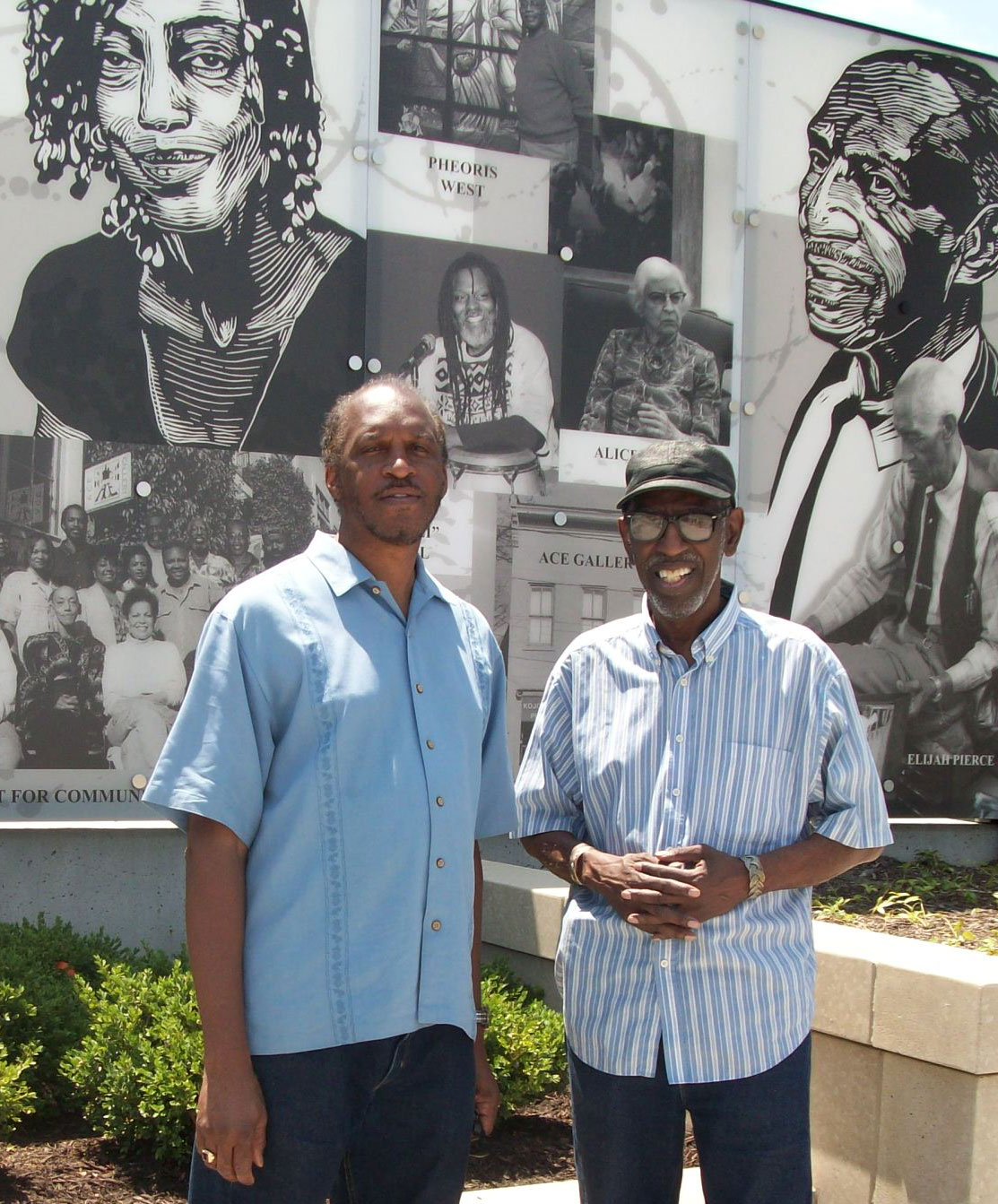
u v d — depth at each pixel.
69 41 5.12
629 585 5.93
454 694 2.44
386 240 5.55
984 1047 3.35
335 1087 2.24
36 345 5.08
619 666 2.82
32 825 5.06
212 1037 2.18
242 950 2.25
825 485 6.27
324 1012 2.22
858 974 3.69
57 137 5.11
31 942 4.57
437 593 2.53
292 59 5.41
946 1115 3.44
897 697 6.33
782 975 2.64
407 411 2.42
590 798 2.81
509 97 5.75
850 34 6.34
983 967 3.54
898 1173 3.57
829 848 2.65
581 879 2.74
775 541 6.19
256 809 2.27
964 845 6.50
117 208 5.18
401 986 2.27
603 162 5.92
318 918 2.24
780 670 2.71
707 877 2.54
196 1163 2.30
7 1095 3.62
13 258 5.06
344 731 2.27
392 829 2.27
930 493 6.42
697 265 6.07
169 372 5.25
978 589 6.47
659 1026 2.62
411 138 5.59
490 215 5.72
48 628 5.09
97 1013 4.01
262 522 5.36
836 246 6.31
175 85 5.25
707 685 2.71
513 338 5.76
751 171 6.17
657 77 6.01
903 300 6.40
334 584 2.37
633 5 5.96
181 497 5.26
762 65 6.19
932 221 6.46
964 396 6.48
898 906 5.25
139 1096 3.71
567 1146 4.08
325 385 5.46
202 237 5.29
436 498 2.44
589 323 5.89
